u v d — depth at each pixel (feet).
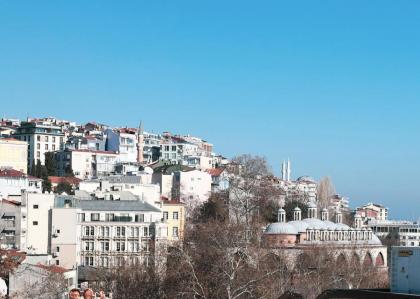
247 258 431.02
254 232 496.64
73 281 467.93
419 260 110.32
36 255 484.33
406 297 100.48
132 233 604.08
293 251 601.21
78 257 588.50
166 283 414.00
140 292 422.00
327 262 548.72
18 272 402.72
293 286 428.15
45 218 574.97
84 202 613.52
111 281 437.58
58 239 574.15
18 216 565.94
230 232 448.24
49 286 407.03
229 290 371.35
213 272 398.01
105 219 604.90
